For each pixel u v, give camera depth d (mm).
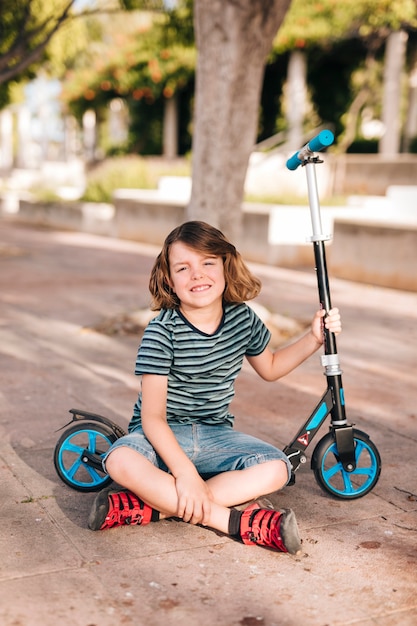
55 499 3021
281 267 10195
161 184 14805
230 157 6020
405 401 4441
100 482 3092
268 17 5781
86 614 2217
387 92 14148
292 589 2381
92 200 16578
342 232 9062
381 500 3082
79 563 2514
